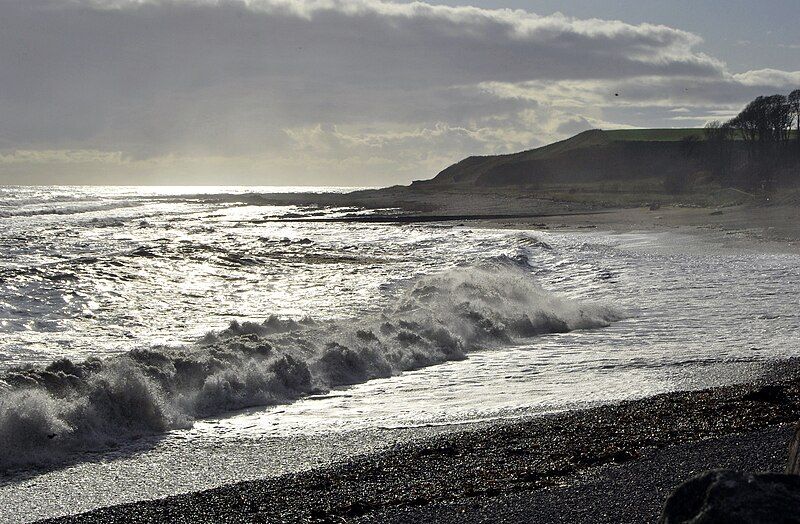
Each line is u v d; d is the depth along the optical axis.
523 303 22.67
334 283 29.62
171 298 25.53
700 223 58.91
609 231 55.81
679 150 182.62
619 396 12.52
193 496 8.24
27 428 10.16
